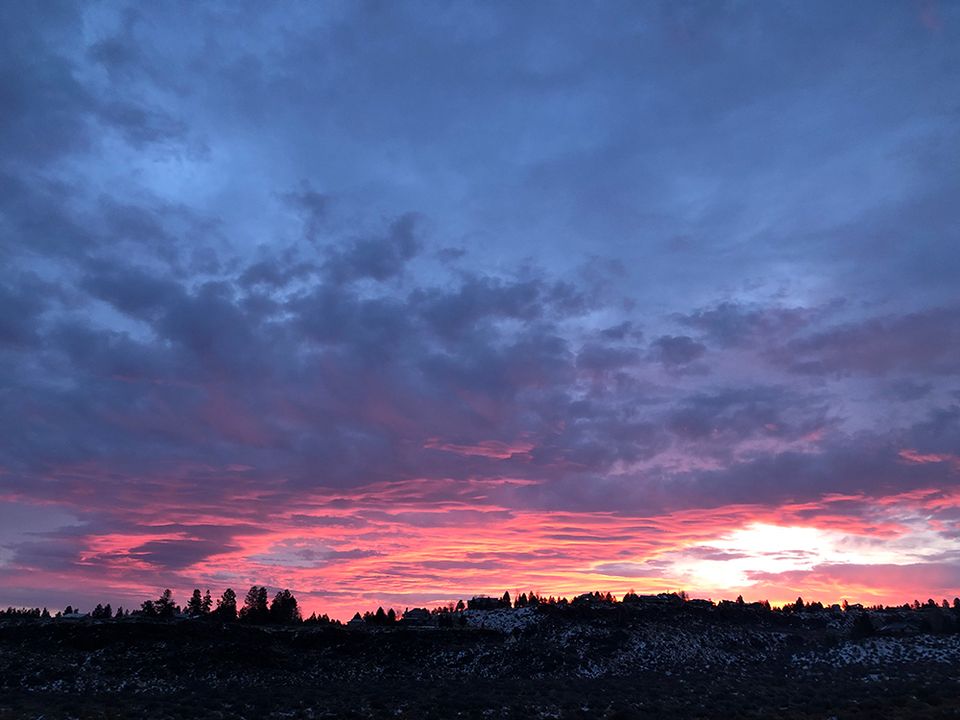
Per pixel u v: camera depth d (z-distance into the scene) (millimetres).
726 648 116812
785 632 128625
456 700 79188
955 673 91000
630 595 151750
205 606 146625
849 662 105562
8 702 70125
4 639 96812
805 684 90750
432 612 153125
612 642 114625
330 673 100312
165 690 84062
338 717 70188
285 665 100500
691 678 98125
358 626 131750
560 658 106875
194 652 97500
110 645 96625
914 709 66688
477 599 167000
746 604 147750
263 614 142625
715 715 69750
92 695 78125
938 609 142000
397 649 110562
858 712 66875
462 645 114312
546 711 73812
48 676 84250
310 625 133125
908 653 106312
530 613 131750
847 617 142125
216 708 73562
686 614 133750
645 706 75062
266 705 76000
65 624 100750
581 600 152375
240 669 95938
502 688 90500
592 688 89562
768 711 71062
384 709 74062
